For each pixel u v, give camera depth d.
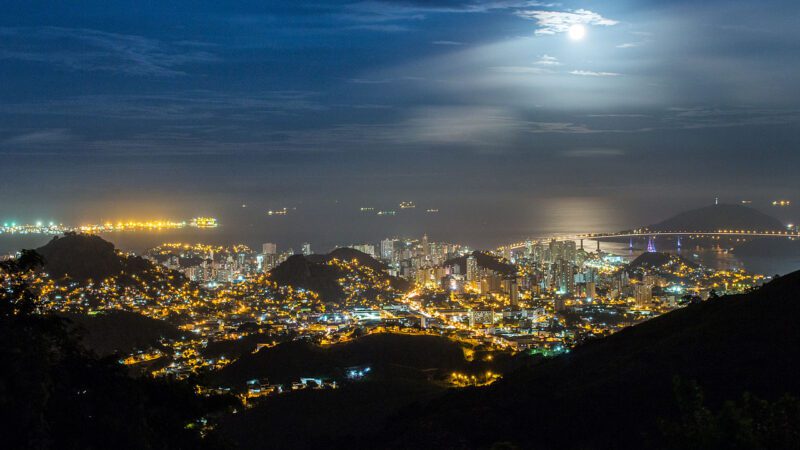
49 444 14.11
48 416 15.00
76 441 14.88
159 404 18.97
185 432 18.81
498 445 24.86
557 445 29.69
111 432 15.55
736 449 15.56
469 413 34.81
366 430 42.56
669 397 31.02
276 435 43.66
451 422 34.12
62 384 15.91
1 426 13.54
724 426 15.77
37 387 14.09
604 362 39.00
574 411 32.31
